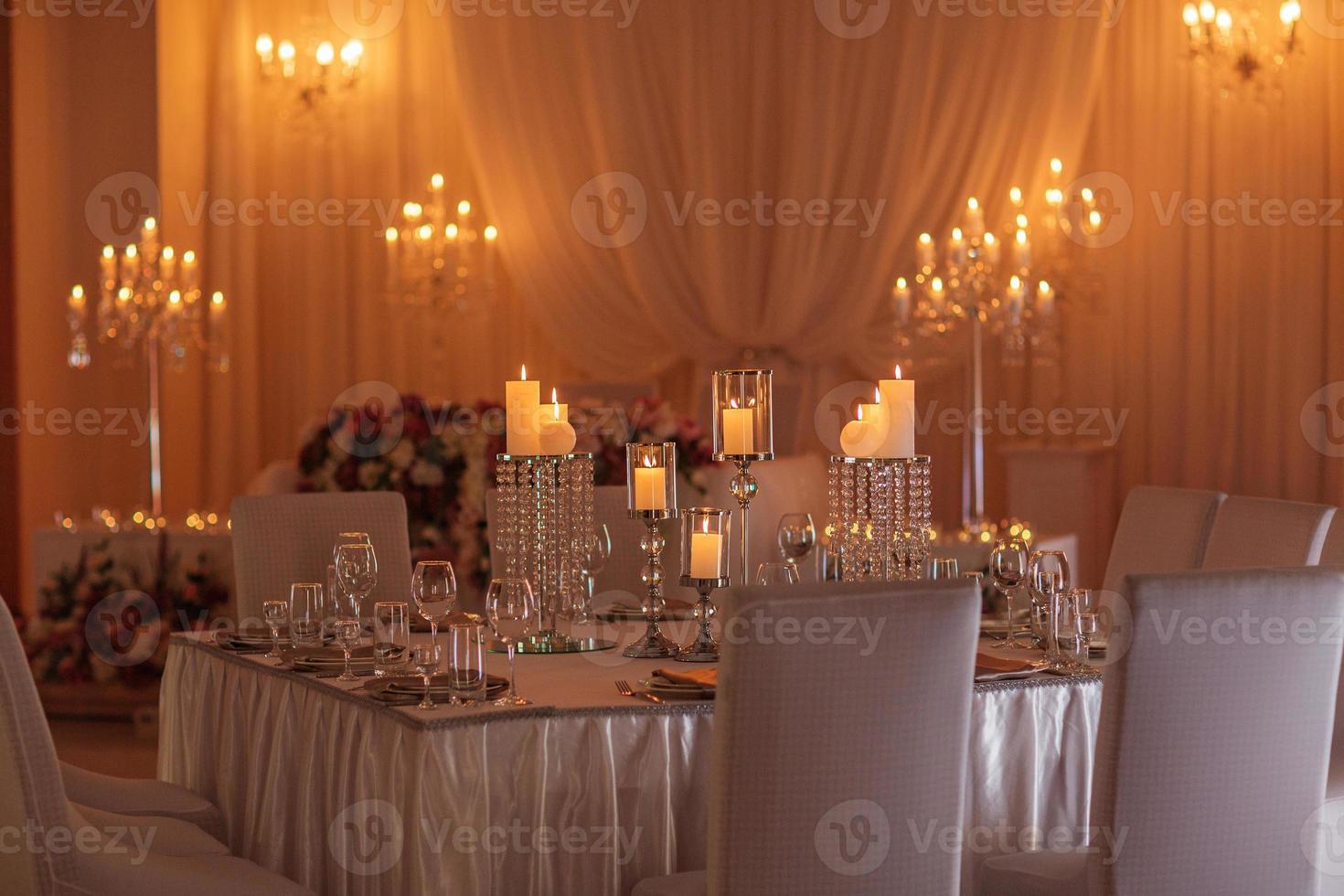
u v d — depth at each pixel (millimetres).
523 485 3428
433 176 7633
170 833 2947
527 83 7656
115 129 7578
